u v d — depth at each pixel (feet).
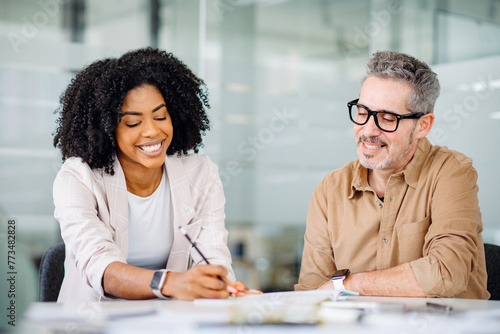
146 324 3.11
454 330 3.01
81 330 3.02
